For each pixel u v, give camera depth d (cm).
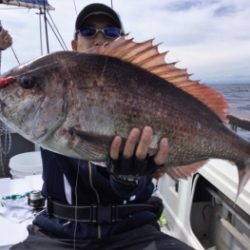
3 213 113
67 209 86
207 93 65
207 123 65
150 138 60
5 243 97
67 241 84
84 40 96
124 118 59
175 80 62
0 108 58
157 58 60
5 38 110
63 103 57
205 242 117
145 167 62
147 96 60
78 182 85
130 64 59
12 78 58
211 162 104
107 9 97
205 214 119
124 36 59
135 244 83
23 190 133
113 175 66
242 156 70
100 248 83
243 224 97
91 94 57
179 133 63
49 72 57
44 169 90
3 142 181
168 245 82
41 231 89
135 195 84
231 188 91
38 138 59
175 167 66
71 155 59
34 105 57
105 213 84
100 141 59
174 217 124
